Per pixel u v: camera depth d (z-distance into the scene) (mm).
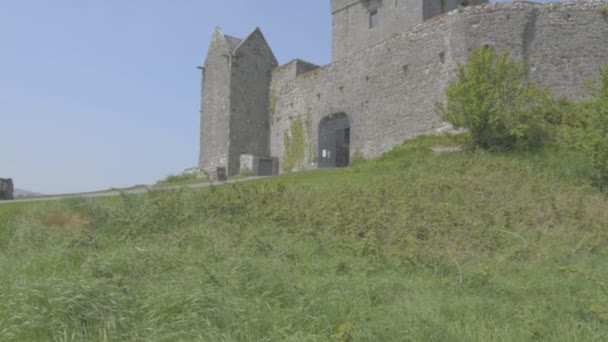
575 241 10969
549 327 6387
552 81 22594
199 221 12508
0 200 22078
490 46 22938
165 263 8555
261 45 36844
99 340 6020
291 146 33938
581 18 22922
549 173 17125
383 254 9625
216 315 6441
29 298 6660
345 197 14180
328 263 9172
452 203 13766
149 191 15805
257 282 7445
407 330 6125
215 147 35969
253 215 12719
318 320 6492
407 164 19891
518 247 9891
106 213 13820
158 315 6488
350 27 36750
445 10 32812
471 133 20156
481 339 5984
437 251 9719
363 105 28438
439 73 24281
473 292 7719
